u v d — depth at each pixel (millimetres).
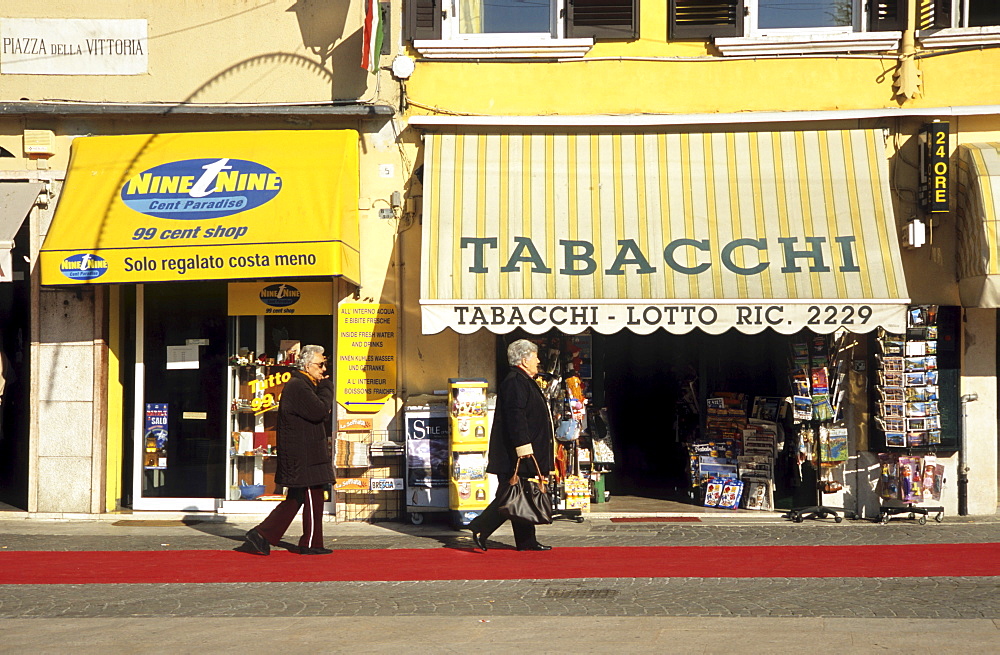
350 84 10453
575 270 9484
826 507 10234
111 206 9828
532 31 10633
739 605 6641
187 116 10508
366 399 10344
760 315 9203
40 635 6059
